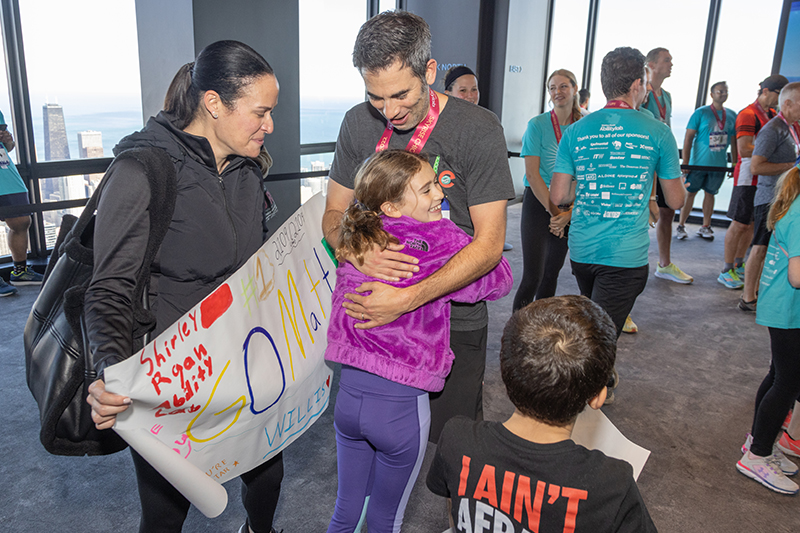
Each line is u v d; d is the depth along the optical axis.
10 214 3.39
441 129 1.50
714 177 6.55
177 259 1.33
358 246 1.30
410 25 1.31
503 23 7.39
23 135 4.37
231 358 1.25
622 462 0.97
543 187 3.31
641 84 2.50
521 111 8.15
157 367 1.07
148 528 1.34
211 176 1.33
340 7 5.91
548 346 0.98
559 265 3.42
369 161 1.39
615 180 2.50
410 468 1.41
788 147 3.99
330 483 2.22
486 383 3.13
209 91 1.26
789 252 2.01
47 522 1.95
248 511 1.62
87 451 1.22
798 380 2.17
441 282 1.31
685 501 2.20
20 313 3.87
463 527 1.06
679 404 2.96
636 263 2.56
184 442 1.18
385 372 1.30
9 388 2.87
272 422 1.42
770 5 6.91
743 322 4.18
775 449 2.48
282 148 4.87
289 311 1.48
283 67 4.67
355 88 6.34
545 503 0.96
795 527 2.07
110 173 1.17
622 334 3.91
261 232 1.51
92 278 1.13
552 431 1.02
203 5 3.86
